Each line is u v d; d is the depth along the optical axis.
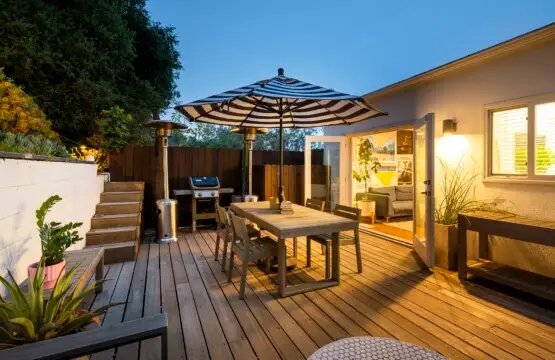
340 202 5.95
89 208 4.14
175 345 1.99
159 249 4.28
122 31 6.87
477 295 2.75
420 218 4.02
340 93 2.82
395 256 3.92
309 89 2.90
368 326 2.22
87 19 6.22
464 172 3.68
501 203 3.30
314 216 3.16
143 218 5.07
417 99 4.36
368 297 2.71
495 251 3.41
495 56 3.25
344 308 2.50
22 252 2.16
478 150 3.52
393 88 4.59
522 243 3.17
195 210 5.41
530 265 3.12
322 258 3.83
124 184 5.14
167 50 9.11
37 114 4.34
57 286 1.50
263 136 14.49
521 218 2.96
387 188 6.99
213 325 2.23
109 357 1.86
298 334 2.12
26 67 5.19
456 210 3.59
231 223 3.10
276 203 3.54
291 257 3.78
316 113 3.88
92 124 5.98
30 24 5.24
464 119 3.67
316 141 5.89
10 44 5.16
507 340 2.05
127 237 3.99
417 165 4.09
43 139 3.65
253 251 2.85
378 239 4.83
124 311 2.44
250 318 2.33
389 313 2.42
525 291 2.62
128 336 1.22
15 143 2.86
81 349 1.14
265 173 6.11
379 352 1.29
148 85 7.89
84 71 5.93
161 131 4.79
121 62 7.00
